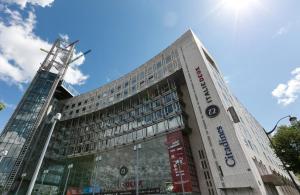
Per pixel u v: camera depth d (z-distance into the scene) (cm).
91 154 4994
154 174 3484
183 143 3444
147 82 5072
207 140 3136
